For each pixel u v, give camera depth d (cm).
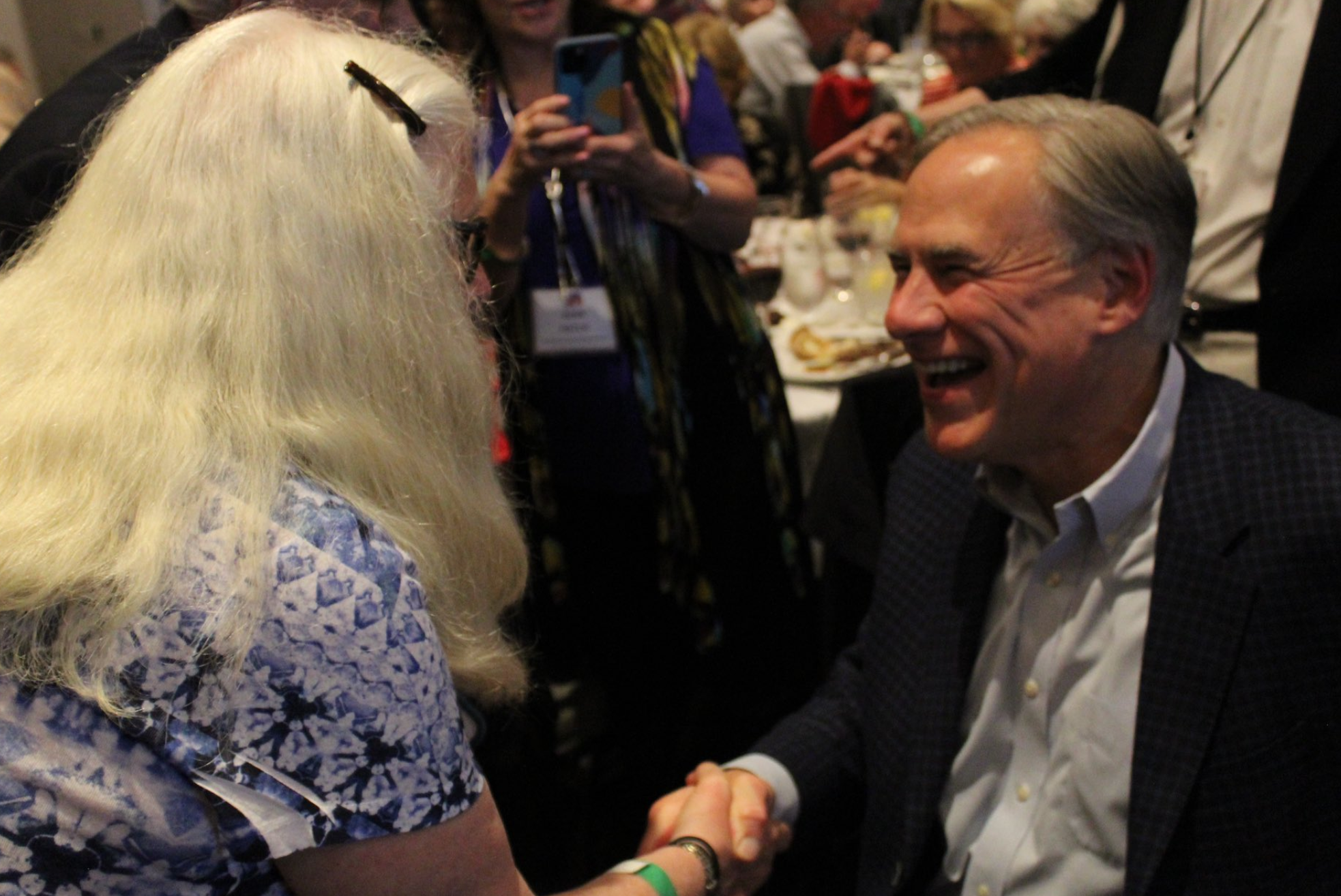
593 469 184
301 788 59
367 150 68
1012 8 310
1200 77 175
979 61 313
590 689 206
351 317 67
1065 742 99
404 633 61
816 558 226
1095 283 88
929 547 112
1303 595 87
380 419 69
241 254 64
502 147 173
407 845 62
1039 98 95
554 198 171
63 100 110
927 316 91
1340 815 87
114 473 60
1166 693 90
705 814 107
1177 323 93
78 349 64
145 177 66
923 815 104
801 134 311
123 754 58
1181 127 180
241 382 64
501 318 169
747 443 185
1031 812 102
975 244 88
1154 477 95
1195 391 97
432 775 62
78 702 58
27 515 59
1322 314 160
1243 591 88
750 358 184
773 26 390
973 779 107
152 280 64
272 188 65
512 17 167
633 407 179
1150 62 182
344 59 70
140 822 58
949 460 114
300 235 65
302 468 65
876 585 116
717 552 186
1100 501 94
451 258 75
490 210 163
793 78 386
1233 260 171
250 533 59
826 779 119
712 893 103
